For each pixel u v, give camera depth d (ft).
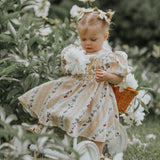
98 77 7.41
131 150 9.14
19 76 8.63
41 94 7.80
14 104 8.73
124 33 21.97
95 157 7.16
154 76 16.31
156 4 22.12
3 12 9.49
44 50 9.67
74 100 7.49
